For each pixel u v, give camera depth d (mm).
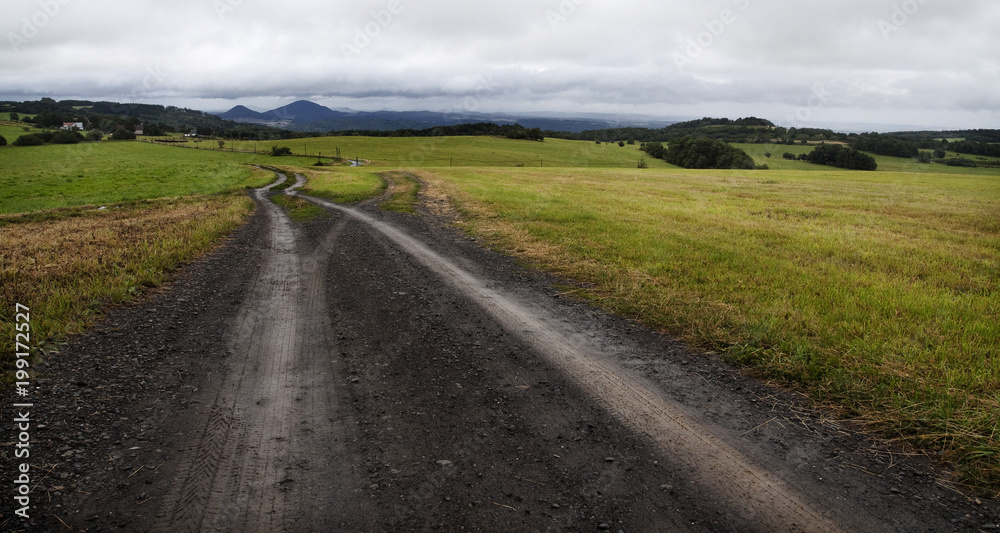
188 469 3422
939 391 4281
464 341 5895
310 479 3348
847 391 4438
